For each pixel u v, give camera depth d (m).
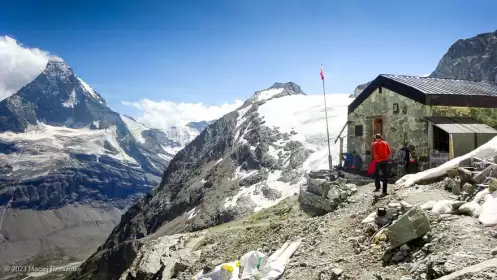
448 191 11.91
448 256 6.55
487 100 20.98
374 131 22.94
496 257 5.98
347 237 10.44
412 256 7.66
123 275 21.12
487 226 7.52
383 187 13.86
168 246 21.08
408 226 8.06
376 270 7.81
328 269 8.52
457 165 13.28
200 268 14.61
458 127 17.98
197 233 22.03
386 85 22.00
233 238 17.44
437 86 21.97
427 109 19.45
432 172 13.91
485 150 12.87
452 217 8.49
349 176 20.72
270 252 12.30
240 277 9.77
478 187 10.22
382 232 9.41
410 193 12.54
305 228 13.11
